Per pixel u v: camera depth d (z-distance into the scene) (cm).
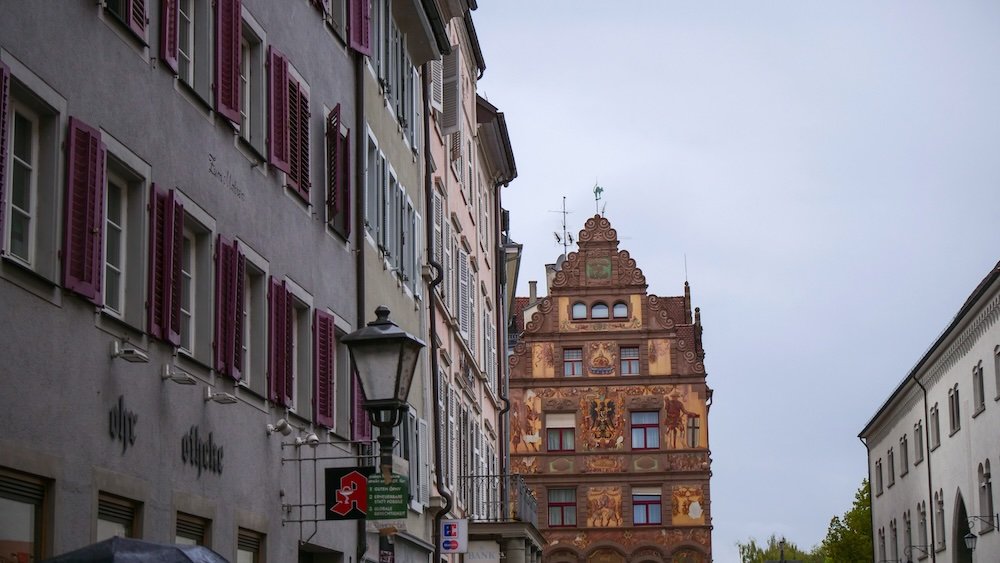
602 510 6312
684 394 6388
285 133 2016
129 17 1485
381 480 1972
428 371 3231
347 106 2434
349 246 2412
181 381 1581
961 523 5781
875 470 7919
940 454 6081
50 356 1312
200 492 1691
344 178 2366
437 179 3459
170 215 1569
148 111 1546
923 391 6406
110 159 1456
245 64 1956
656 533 6272
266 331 1939
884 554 7612
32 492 1288
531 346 6469
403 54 3008
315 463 2152
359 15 2492
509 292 5950
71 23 1362
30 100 1301
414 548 2986
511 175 5159
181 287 1617
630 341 6444
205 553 1131
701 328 6669
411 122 3080
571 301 6506
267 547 1933
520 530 3969
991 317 5028
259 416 1917
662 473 6319
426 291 3222
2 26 1228
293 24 2133
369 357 1520
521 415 6419
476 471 4297
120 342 1463
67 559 1057
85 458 1377
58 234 1327
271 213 1986
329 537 2238
